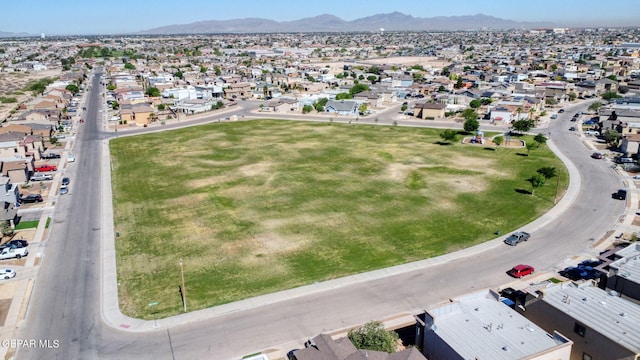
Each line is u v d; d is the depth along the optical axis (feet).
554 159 323.78
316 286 159.43
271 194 256.11
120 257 183.52
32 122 416.26
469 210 230.07
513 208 232.32
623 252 151.12
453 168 304.50
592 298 122.72
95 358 124.36
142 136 411.75
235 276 167.32
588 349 109.29
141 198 252.21
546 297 123.13
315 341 118.11
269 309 146.41
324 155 339.57
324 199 247.50
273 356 124.26
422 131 426.92
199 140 392.68
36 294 156.46
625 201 240.53
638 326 108.88
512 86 627.05
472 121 403.54
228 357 124.36
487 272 168.25
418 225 211.82
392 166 309.63
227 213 228.84
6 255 180.04
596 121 446.60
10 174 274.36
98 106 575.79
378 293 154.71
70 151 358.84
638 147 327.88
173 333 135.03
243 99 649.20
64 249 190.60
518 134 407.64
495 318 119.14
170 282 163.84
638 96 533.96
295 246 191.42
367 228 209.05
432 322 116.16
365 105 526.98
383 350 115.55
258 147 365.81
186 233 205.57
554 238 196.85
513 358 101.50
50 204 244.22
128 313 145.18
